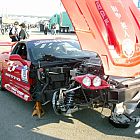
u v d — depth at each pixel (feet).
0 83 24.97
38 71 17.31
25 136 15.12
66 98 15.58
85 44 13.55
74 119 17.52
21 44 21.34
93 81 13.50
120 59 14.34
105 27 14.39
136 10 16.46
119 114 15.10
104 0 15.03
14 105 20.76
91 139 14.49
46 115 18.31
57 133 15.43
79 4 14.38
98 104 14.90
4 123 17.12
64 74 17.51
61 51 19.95
